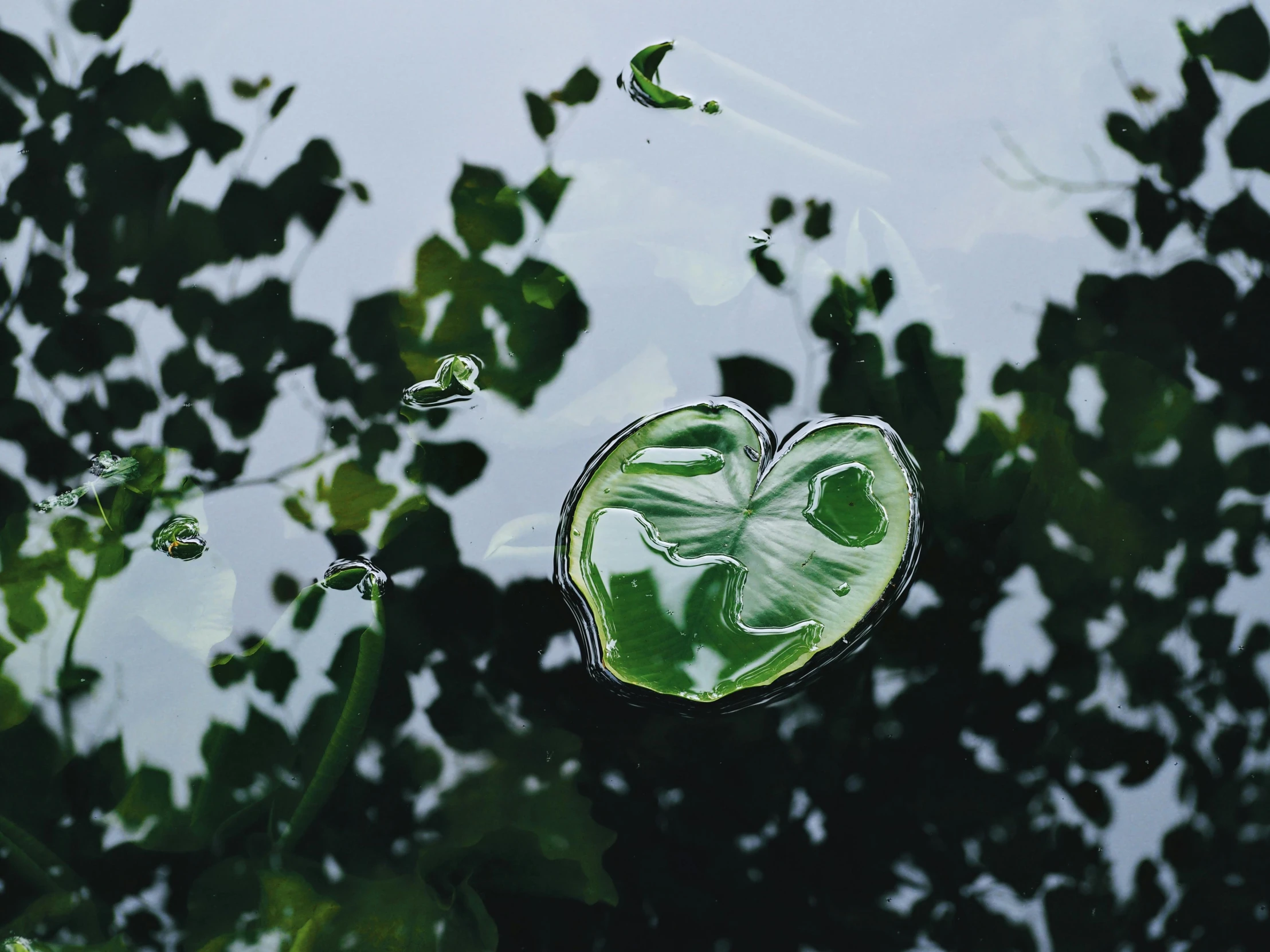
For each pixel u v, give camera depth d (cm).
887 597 54
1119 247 60
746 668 53
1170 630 54
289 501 58
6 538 57
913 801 53
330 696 55
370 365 60
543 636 55
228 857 53
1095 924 51
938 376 58
